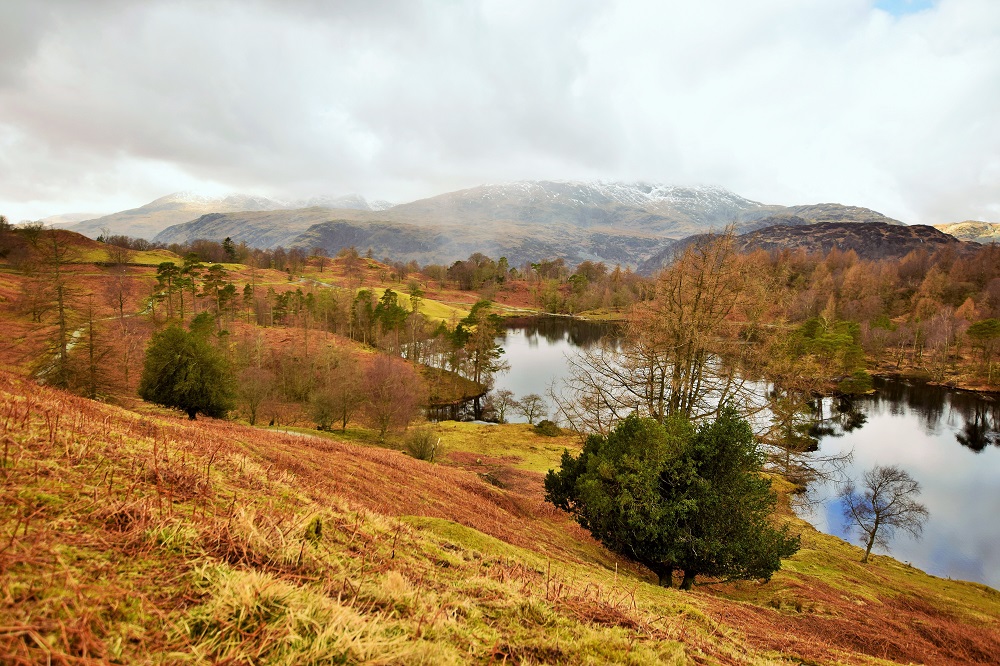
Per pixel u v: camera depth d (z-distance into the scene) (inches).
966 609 805.9
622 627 176.1
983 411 2314.2
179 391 1024.9
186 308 3221.0
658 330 770.2
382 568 169.3
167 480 181.2
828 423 2096.5
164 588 103.3
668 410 790.5
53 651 68.9
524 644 134.6
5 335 1560.0
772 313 852.6
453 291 6535.4
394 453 1077.8
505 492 951.6
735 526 507.5
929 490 1446.9
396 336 2952.8
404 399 1690.5
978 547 1159.6
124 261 4114.2
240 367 2015.3
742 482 516.7
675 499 526.9
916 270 5068.9
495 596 170.6
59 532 112.2
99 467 171.3
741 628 299.0
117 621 87.2
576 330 4638.3
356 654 95.5
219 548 130.0
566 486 677.9
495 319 2910.9
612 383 839.1
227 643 89.0
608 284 5954.7
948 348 3120.1
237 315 3548.2
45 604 80.9
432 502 572.7
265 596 106.7
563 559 479.5
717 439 527.8
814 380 845.2
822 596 665.0
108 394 1288.1
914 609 763.4
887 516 1068.5
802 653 267.3
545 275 7849.4
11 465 145.9
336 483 465.1
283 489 236.7
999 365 2743.6
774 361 778.2
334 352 2326.5
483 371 2810.0
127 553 113.7
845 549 1063.0
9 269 2866.6
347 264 6614.2
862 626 551.5
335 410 1642.5
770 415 828.0
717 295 754.8
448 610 142.6
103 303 2578.7
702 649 184.7
